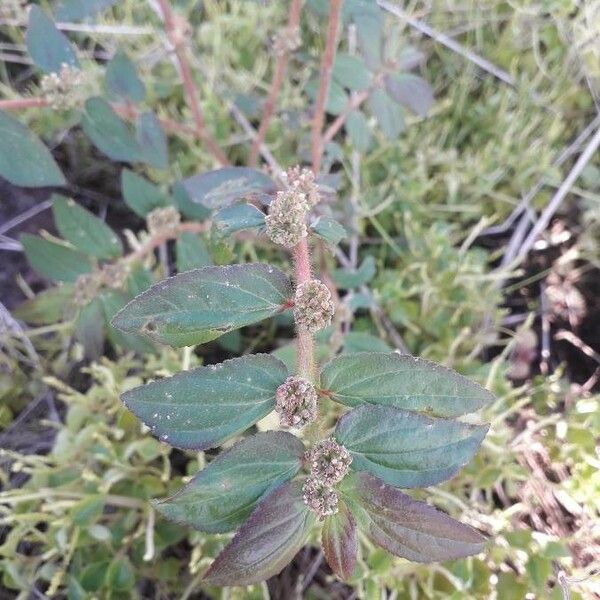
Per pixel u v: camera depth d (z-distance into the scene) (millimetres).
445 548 112
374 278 265
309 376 122
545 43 305
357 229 254
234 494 113
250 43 300
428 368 117
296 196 135
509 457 210
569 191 283
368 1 208
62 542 186
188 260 208
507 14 304
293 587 210
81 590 182
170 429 111
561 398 239
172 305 113
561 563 195
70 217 195
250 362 116
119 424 201
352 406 120
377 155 281
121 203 282
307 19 288
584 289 269
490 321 250
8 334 227
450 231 280
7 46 286
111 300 198
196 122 234
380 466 115
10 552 191
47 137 276
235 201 152
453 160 278
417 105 222
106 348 248
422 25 292
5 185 271
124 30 280
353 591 206
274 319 246
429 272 255
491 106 291
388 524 113
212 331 116
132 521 197
